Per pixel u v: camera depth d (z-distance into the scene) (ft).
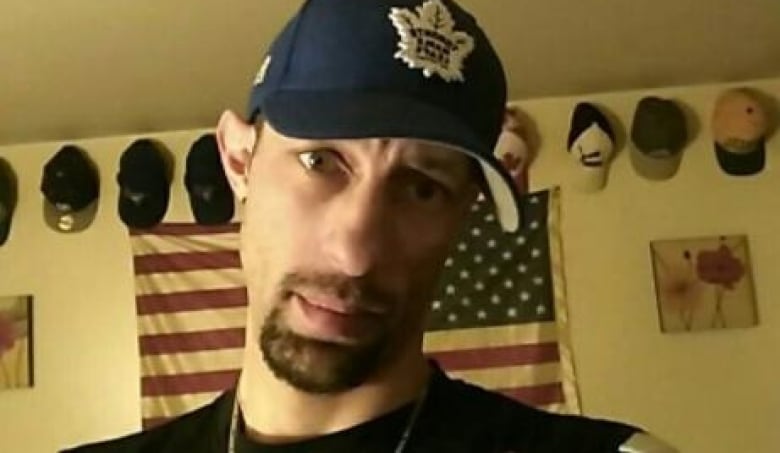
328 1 2.88
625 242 10.81
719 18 9.59
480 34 2.91
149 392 10.98
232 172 3.08
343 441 2.86
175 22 9.23
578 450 2.84
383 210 2.68
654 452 2.80
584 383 10.58
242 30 9.40
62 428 11.10
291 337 2.73
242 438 2.99
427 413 2.94
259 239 2.80
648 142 10.73
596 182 10.87
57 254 11.48
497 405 3.04
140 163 11.39
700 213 10.80
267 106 2.78
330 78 2.75
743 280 10.63
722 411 10.43
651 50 10.22
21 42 9.51
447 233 2.78
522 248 10.82
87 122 11.37
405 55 2.74
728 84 11.07
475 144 2.69
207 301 11.12
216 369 10.97
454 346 10.68
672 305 10.62
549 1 9.11
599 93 11.13
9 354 11.27
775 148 10.89
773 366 10.46
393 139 2.65
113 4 8.87
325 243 2.68
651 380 10.54
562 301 10.73
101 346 11.22
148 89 10.62
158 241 11.30
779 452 10.30
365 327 2.70
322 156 2.72
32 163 11.74
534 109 11.18
